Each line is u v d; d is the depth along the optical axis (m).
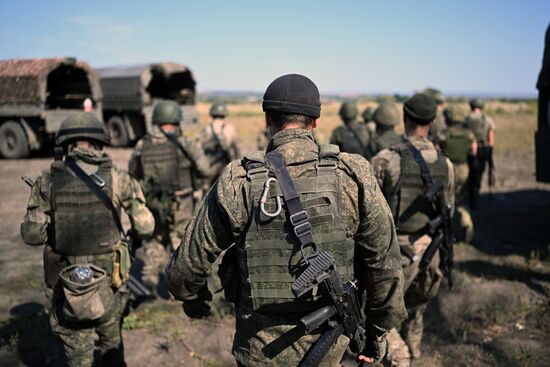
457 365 3.48
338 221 1.65
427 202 2.99
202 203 1.76
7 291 4.73
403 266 2.99
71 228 2.66
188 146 4.48
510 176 11.27
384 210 1.71
